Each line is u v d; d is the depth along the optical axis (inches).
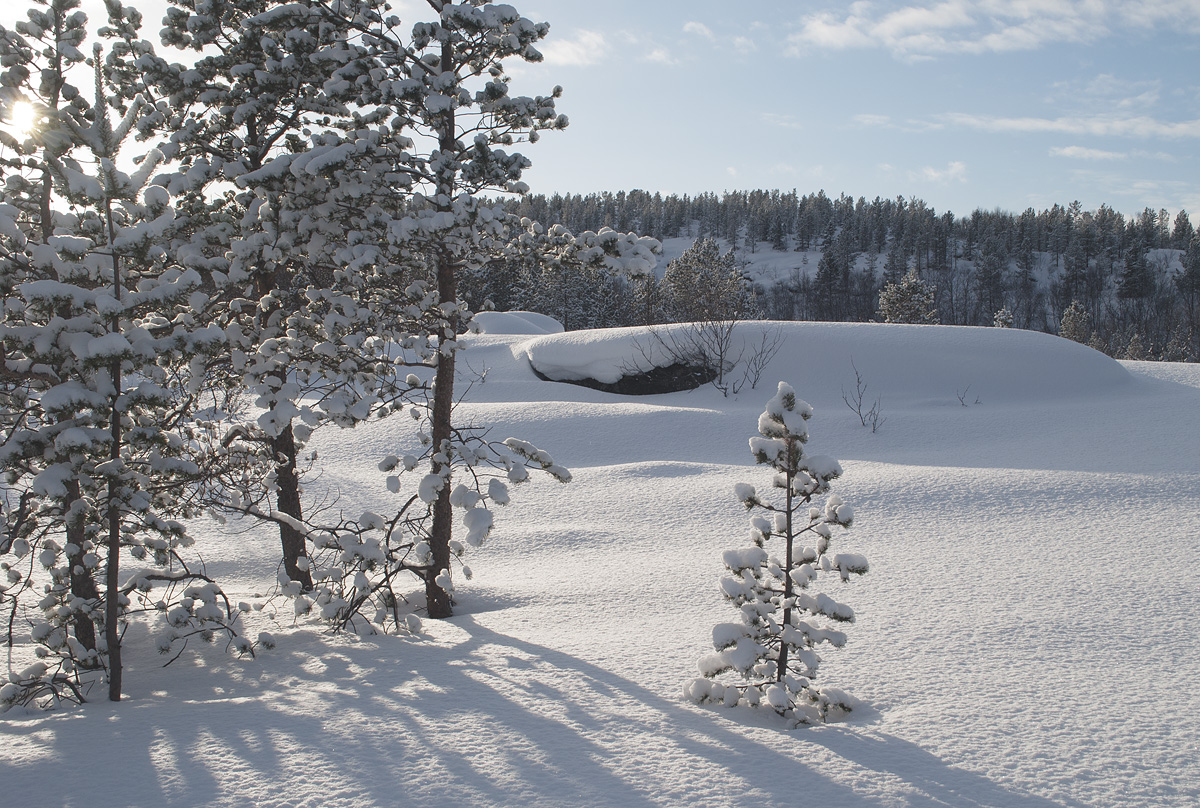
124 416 231.3
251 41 323.6
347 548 294.2
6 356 225.9
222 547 500.1
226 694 225.6
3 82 226.5
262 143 346.6
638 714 191.5
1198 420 761.0
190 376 278.8
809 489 199.6
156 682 250.1
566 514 539.2
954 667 222.2
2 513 247.4
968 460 666.8
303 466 655.1
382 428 812.6
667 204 6343.5
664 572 377.4
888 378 1029.8
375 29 319.6
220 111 333.4
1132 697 194.4
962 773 153.9
